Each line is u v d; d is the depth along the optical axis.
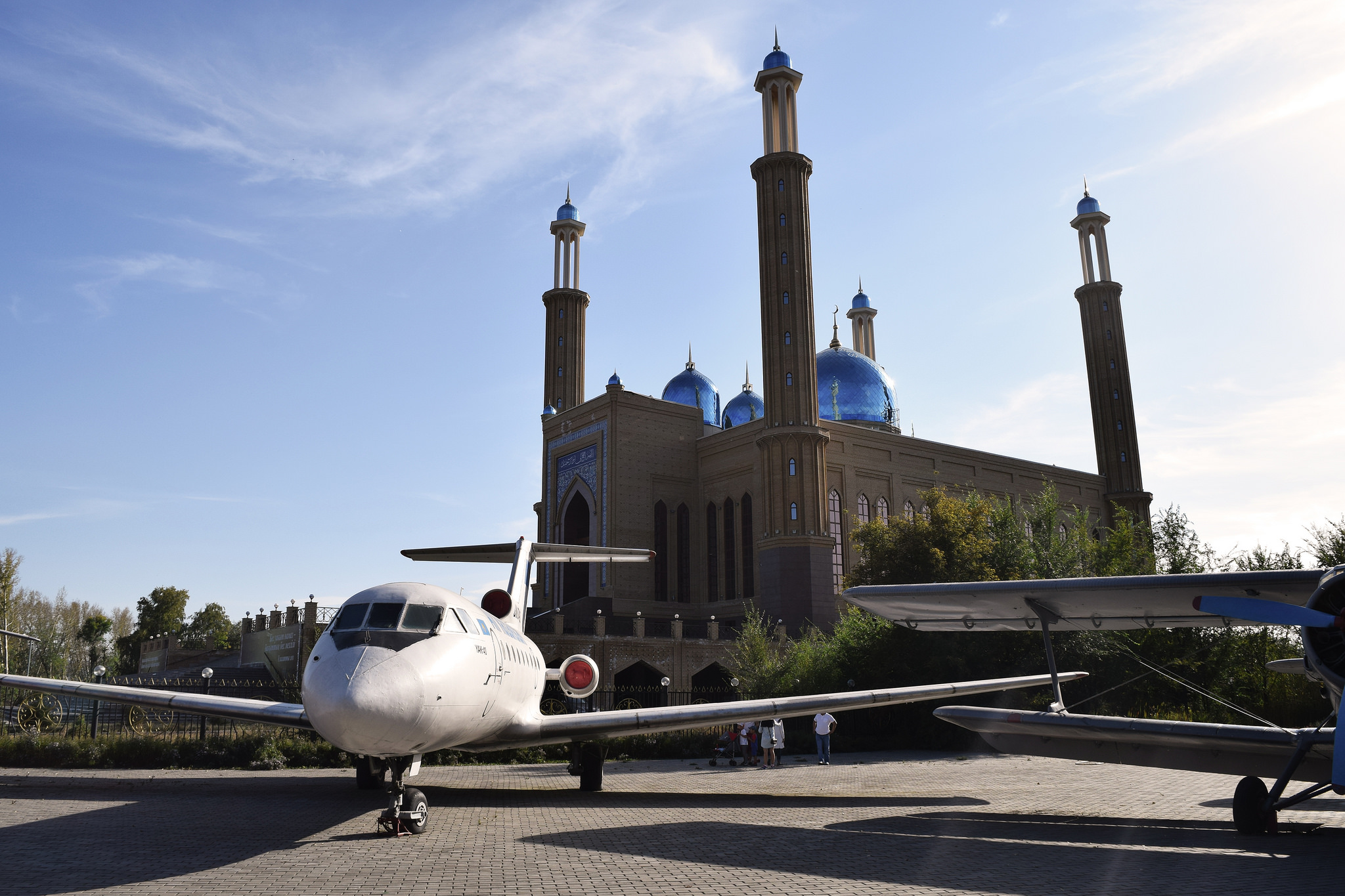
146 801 14.02
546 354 68.69
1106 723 11.86
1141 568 37.44
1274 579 10.87
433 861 8.92
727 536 55.28
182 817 12.22
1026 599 12.80
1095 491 68.44
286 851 9.52
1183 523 37.88
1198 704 31.34
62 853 9.38
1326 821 12.02
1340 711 9.92
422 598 11.17
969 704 30.95
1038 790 16.83
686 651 43.94
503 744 14.00
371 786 15.95
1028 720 12.44
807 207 54.09
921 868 8.61
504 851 9.53
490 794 15.56
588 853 9.42
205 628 87.44
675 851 9.52
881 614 14.42
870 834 10.84
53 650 80.50
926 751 30.44
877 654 32.72
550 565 60.41
